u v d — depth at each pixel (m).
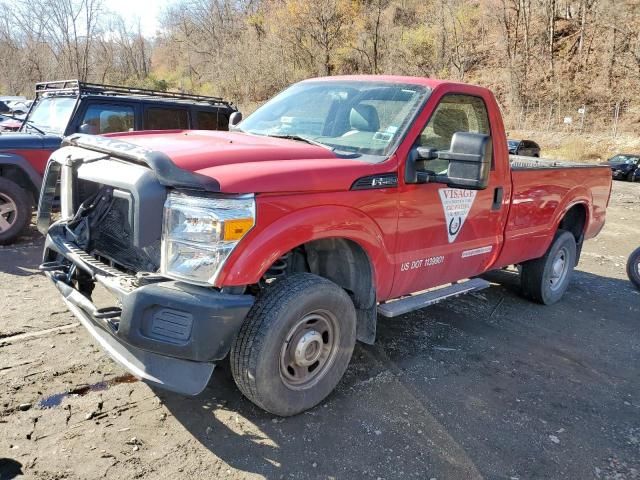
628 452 3.35
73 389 3.54
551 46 46.88
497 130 4.62
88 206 3.60
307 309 3.25
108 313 2.98
